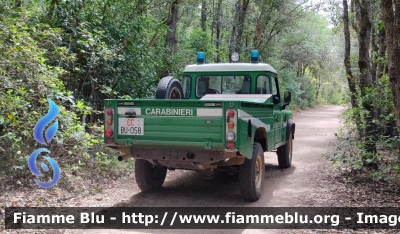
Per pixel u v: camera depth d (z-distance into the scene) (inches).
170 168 253.3
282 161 361.4
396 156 322.0
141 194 261.7
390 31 181.5
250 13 911.7
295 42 1263.5
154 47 515.8
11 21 276.2
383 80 312.8
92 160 306.7
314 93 1886.1
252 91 306.0
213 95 302.7
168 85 274.4
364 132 319.6
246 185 238.7
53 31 318.3
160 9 603.2
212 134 212.5
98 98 389.4
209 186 288.4
